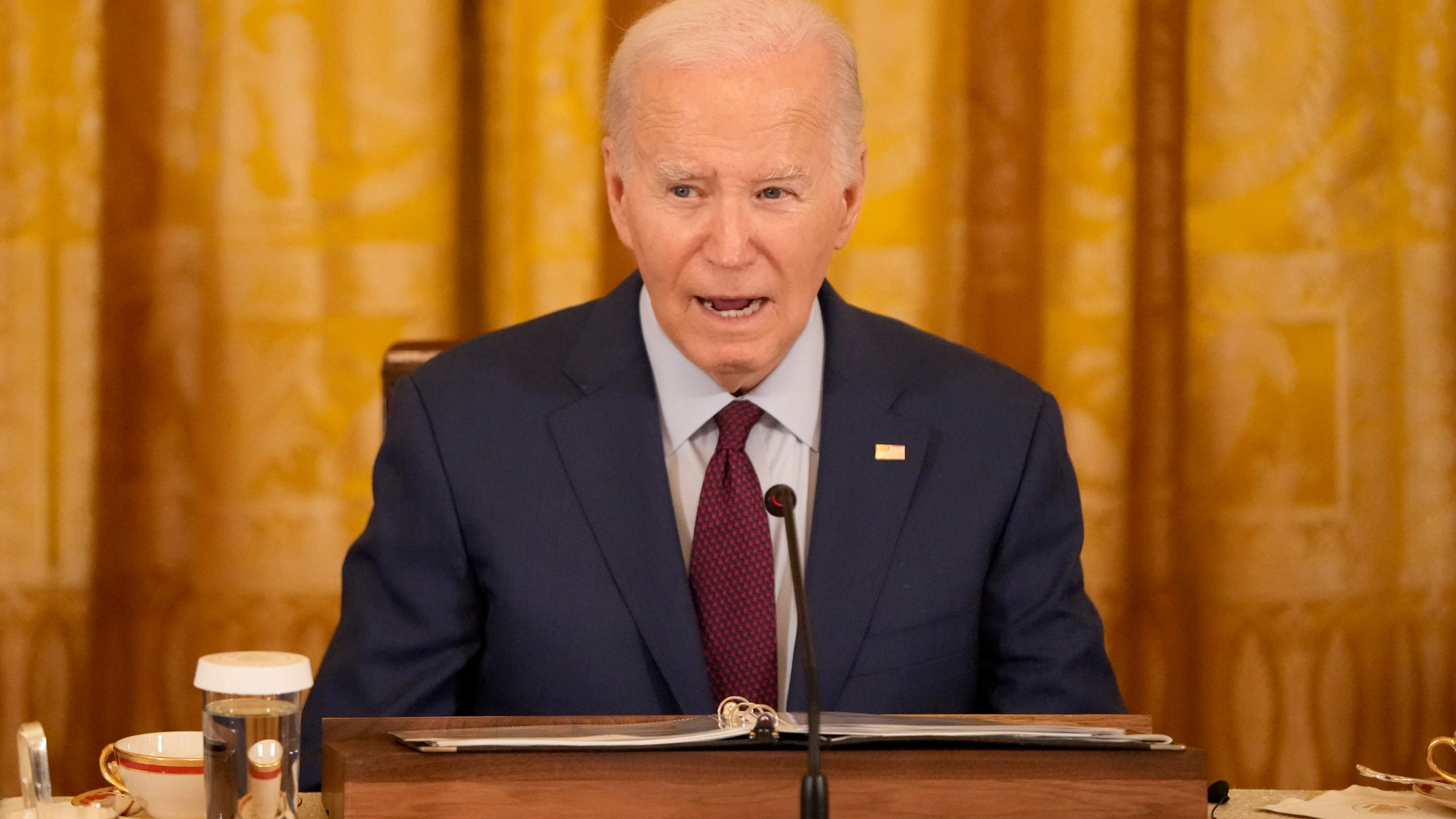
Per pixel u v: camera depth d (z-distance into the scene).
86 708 10.81
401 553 6.01
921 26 10.86
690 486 6.14
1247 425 10.91
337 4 10.59
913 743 4.12
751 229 5.52
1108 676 6.21
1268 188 10.82
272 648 10.79
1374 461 10.91
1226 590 10.98
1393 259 10.88
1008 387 6.53
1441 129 10.79
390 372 7.28
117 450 10.88
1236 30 10.80
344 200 10.68
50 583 10.75
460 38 10.77
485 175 10.82
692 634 5.69
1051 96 10.83
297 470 10.77
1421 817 4.71
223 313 10.67
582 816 3.91
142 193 10.80
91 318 10.73
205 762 4.08
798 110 5.51
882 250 10.95
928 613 5.92
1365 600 10.95
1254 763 11.02
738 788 3.95
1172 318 11.12
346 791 3.83
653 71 5.55
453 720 4.31
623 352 6.29
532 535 5.89
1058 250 10.85
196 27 10.69
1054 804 4.05
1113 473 10.85
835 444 6.11
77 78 10.66
